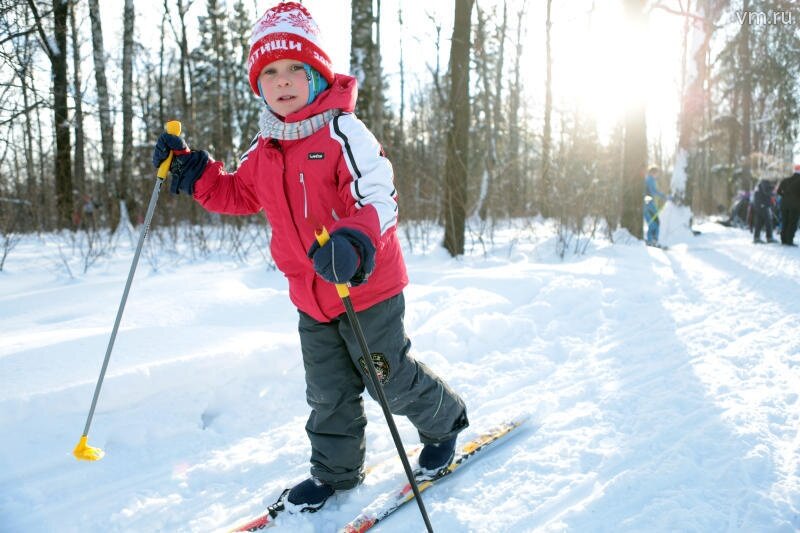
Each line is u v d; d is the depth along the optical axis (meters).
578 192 8.33
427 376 2.01
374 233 1.59
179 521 2.00
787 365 3.22
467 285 4.95
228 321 3.79
